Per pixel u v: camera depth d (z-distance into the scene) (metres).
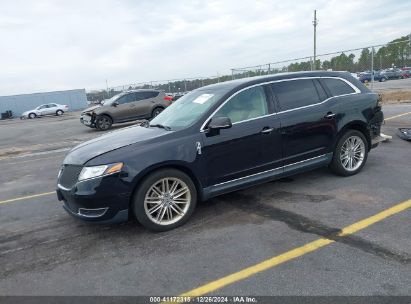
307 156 5.44
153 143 4.42
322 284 3.12
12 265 3.97
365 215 4.43
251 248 3.86
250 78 5.37
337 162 5.78
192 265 3.63
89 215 4.26
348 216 4.45
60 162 9.86
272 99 5.20
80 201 4.22
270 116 5.09
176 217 4.56
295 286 3.13
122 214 4.26
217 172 4.74
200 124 4.67
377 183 5.53
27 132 20.94
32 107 52.50
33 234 4.79
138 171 4.21
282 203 5.06
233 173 4.85
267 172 5.11
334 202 4.93
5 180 8.27
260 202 5.18
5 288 3.51
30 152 12.39
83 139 14.86
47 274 3.71
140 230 4.58
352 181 5.71
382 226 4.10
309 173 6.31
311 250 3.71
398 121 11.16
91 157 4.31
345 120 5.72
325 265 3.41
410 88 25.78
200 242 4.11
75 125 22.86
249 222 4.53
